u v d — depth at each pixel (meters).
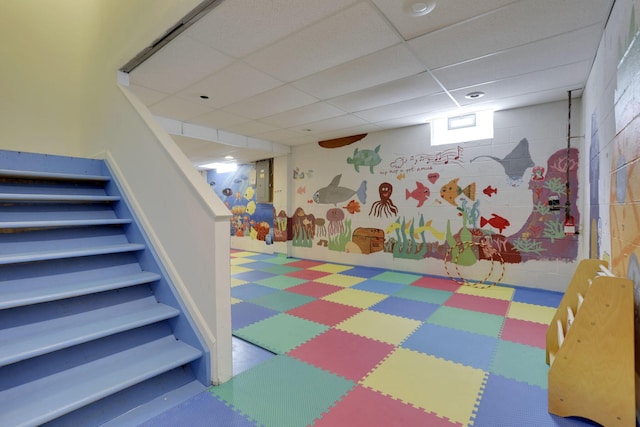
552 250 3.78
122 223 2.45
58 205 2.41
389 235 5.08
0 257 1.70
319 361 2.15
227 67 2.75
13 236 2.00
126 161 2.64
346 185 5.57
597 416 1.51
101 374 1.62
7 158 2.39
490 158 4.12
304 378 1.93
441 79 3.00
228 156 6.60
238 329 2.71
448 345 2.39
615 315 1.51
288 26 2.14
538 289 3.87
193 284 1.97
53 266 1.95
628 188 1.67
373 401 1.71
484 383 1.88
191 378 1.87
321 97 3.48
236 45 2.39
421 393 1.78
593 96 2.70
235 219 7.98
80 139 3.53
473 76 2.94
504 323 2.83
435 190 4.58
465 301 3.46
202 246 1.89
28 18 3.35
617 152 1.89
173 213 2.10
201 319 1.91
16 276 1.79
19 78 3.29
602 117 2.32
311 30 2.19
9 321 1.60
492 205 4.13
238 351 2.31
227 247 1.87
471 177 4.27
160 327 2.00
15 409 1.35
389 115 4.19
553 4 1.89
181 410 1.62
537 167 3.82
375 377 1.95
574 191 3.60
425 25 2.11
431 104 3.74
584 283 2.08
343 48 2.43
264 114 4.09
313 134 5.31
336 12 1.99
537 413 1.62
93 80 3.23
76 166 2.76
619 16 1.78
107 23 3.02
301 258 6.37
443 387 1.84
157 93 3.34
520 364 2.10
